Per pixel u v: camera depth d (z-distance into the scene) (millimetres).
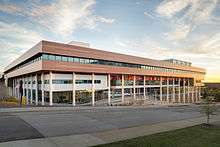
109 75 62750
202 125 22984
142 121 24422
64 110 32250
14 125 18250
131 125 21266
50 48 45750
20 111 28219
